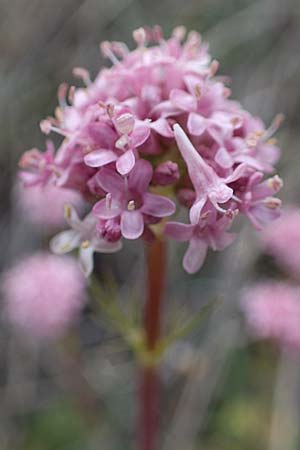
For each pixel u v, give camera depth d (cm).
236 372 24
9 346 25
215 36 28
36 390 25
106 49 17
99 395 24
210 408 23
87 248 16
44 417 24
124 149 16
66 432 24
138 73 16
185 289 26
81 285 24
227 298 24
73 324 24
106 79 17
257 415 23
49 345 25
